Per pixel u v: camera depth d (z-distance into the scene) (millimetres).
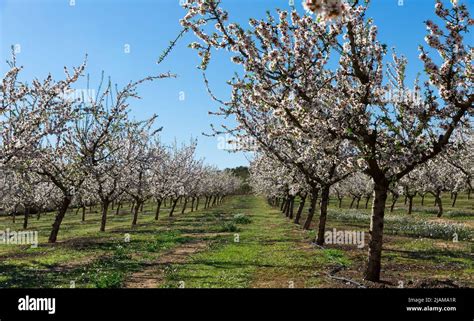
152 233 32031
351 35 13109
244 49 11664
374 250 14312
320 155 19375
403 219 45250
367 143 13500
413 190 52344
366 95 13578
